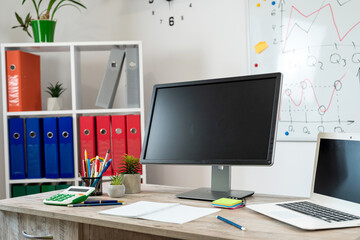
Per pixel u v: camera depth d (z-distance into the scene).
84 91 2.88
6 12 2.62
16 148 2.37
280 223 1.01
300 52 2.29
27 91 2.44
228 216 1.10
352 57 2.15
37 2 2.76
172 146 1.50
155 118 1.58
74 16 2.88
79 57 2.60
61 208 1.28
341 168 1.14
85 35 2.91
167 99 1.57
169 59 2.79
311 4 2.25
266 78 1.33
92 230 1.26
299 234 0.91
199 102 1.48
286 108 2.34
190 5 2.70
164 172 2.78
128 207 1.25
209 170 2.62
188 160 1.44
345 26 2.16
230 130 1.37
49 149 2.37
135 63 2.43
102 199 1.42
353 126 2.15
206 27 2.64
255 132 1.31
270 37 2.38
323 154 1.23
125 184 1.52
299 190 2.31
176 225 1.02
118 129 2.41
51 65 2.77
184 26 2.72
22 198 1.47
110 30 3.00
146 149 1.56
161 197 1.43
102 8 2.99
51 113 2.40
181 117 1.51
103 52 2.90
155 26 2.84
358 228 0.95
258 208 1.16
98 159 1.55
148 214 1.15
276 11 2.36
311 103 2.27
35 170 2.37
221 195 1.39
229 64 2.55
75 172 2.38
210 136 1.42
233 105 1.39
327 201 1.19
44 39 2.45
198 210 1.19
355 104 2.14
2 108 2.54
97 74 2.89
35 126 2.37
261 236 0.90
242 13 2.50
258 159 1.28
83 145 2.40
